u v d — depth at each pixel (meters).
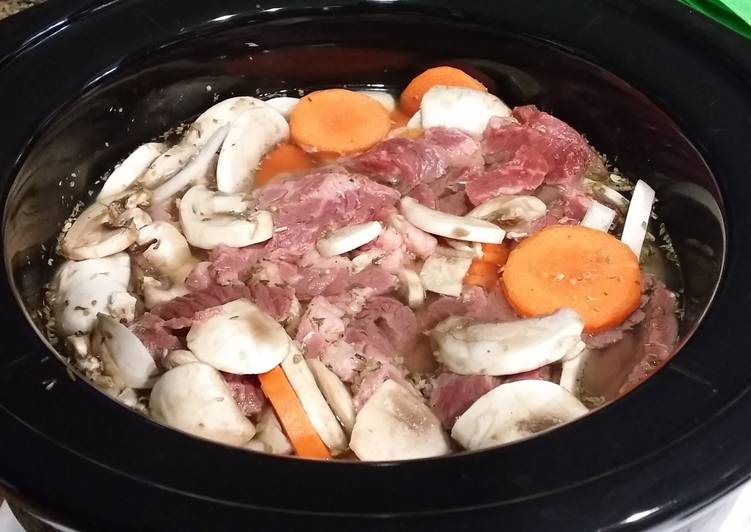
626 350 0.37
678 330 0.37
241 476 0.26
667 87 0.40
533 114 0.45
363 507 0.25
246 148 0.45
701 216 0.38
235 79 0.48
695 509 0.25
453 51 0.47
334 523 0.24
